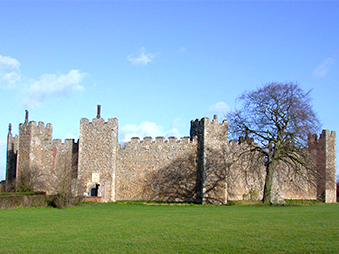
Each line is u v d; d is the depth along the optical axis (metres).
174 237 17.55
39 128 51.69
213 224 21.53
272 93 40.09
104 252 14.87
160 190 47.03
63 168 41.56
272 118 40.19
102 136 47.34
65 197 32.97
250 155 42.44
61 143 50.88
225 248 15.37
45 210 30.06
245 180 43.66
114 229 19.83
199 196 45.34
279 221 22.80
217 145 44.69
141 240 16.94
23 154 51.00
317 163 48.19
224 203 42.41
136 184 47.75
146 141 48.22
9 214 26.67
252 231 19.02
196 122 47.47
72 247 15.68
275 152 39.97
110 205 37.66
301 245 15.74
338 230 19.20
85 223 22.11
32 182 49.72
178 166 46.84
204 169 43.94
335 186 51.25
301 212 29.06
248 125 40.66
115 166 47.59
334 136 52.69
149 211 30.08
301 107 39.34
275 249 15.13
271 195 42.25
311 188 47.88
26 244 16.27
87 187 46.72
